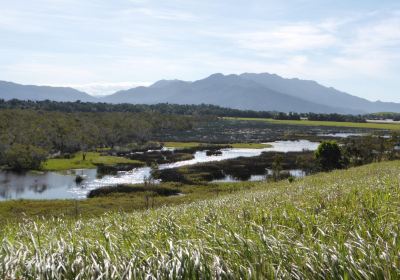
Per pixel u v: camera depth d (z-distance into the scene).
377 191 11.62
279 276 4.95
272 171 83.88
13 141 112.88
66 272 5.88
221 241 6.43
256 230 7.10
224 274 5.10
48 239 8.53
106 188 68.06
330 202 10.38
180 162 99.62
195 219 10.06
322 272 4.93
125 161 102.19
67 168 94.25
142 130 160.62
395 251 5.09
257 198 15.68
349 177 26.92
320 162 80.56
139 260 5.80
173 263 5.38
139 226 9.74
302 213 8.83
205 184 70.69
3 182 77.75
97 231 9.67
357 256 5.27
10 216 43.50
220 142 143.88
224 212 11.26
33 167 94.44
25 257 6.43
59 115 163.75
